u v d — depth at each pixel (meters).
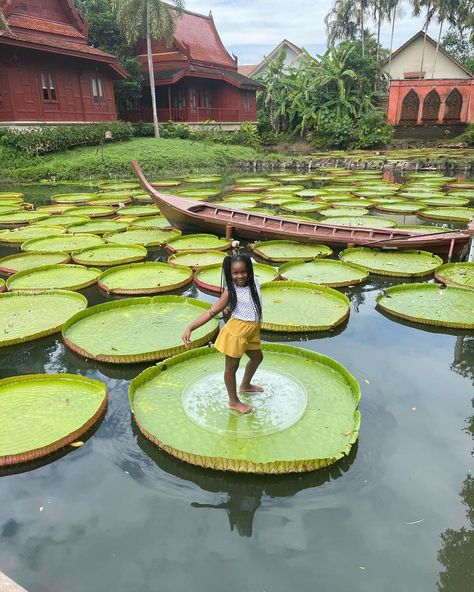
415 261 7.22
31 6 21.55
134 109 29.80
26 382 3.96
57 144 20.45
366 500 2.87
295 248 8.02
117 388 4.07
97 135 21.91
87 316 5.30
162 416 3.49
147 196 14.29
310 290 6.03
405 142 29.19
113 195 14.37
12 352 4.73
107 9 27.25
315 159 23.48
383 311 5.59
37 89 20.98
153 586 2.38
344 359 4.54
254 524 2.73
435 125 30.55
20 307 5.64
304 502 2.87
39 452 3.17
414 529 2.67
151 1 22.59
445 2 32.56
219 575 2.43
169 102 28.19
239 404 3.54
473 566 2.46
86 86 23.58
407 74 36.19
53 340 4.95
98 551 2.57
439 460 3.19
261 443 3.19
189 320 5.23
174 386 3.88
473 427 3.54
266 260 7.52
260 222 8.87
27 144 19.52
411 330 5.14
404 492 2.93
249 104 32.97
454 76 35.59
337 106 30.53
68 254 7.84
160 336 4.85
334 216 10.67
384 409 3.74
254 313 3.39
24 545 2.61
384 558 2.50
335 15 38.03
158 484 3.03
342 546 2.58
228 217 9.20
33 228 9.84
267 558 2.52
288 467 2.99
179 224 9.43
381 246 7.62
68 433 3.33
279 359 4.29
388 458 3.21
